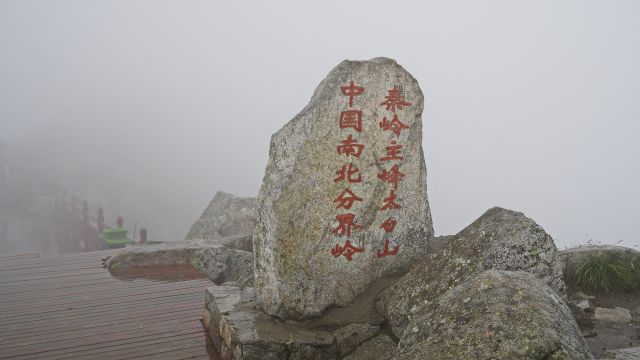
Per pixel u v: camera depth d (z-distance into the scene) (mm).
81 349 4871
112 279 7156
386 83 5320
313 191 4895
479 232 4590
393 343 4512
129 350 4879
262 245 4824
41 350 4832
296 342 4410
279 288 4695
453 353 3152
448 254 4680
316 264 4914
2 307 5957
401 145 5434
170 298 6410
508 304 3277
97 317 5711
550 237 4457
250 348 4289
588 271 5176
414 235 5551
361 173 5180
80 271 7496
